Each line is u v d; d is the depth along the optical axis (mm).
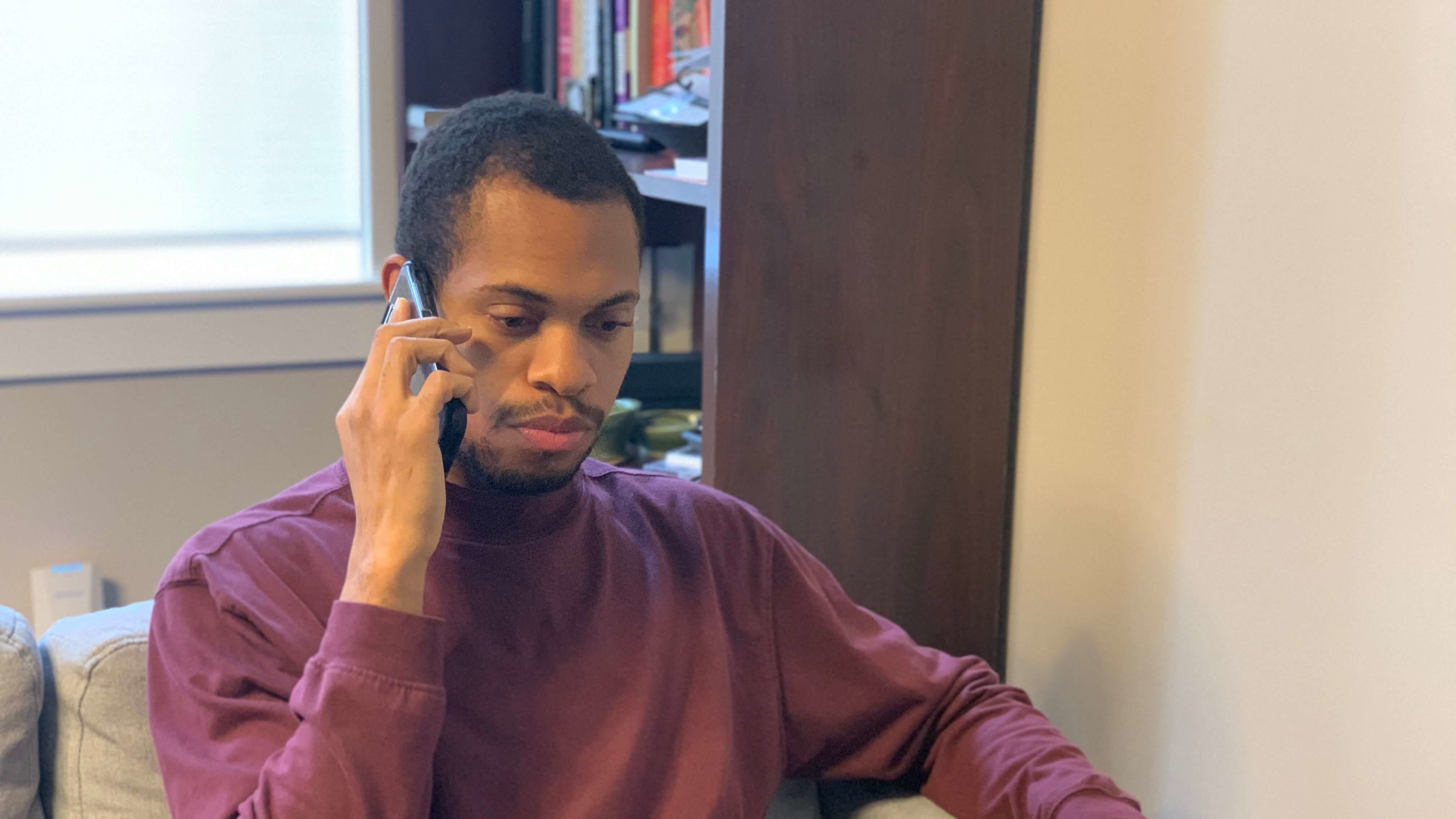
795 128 1218
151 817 948
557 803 830
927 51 1246
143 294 1889
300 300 1984
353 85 2039
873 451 1301
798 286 1245
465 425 765
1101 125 1210
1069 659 1304
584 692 858
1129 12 1166
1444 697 892
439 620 741
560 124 792
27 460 1893
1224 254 1072
